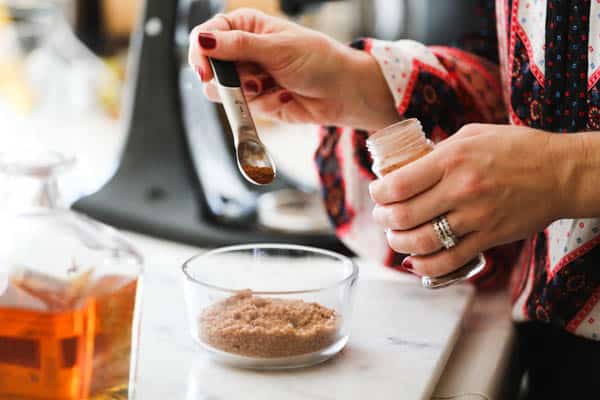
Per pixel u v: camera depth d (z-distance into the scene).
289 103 1.09
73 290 0.70
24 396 0.70
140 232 1.43
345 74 1.07
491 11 1.19
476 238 0.84
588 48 0.95
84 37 2.14
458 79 1.15
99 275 0.72
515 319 1.08
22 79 1.97
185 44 1.44
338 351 0.90
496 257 1.20
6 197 0.77
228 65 0.94
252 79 1.03
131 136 1.45
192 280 0.88
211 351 0.87
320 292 0.89
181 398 0.80
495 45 1.21
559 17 0.95
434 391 0.91
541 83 0.99
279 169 1.63
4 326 0.69
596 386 1.03
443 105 1.13
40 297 0.69
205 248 1.40
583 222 0.96
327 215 1.25
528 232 0.85
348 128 1.19
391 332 0.98
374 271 1.26
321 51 1.03
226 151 1.52
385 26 1.66
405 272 1.23
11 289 0.69
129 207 1.45
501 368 0.98
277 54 1.00
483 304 1.17
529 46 1.00
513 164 0.82
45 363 0.69
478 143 0.83
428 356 0.91
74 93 2.04
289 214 1.45
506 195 0.82
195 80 1.47
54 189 0.77
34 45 1.96
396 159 0.84
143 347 0.91
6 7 1.92
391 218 0.84
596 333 0.99
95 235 0.76
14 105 1.97
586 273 0.98
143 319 0.98
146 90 1.44
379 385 0.84
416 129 0.86
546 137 0.84
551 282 1.00
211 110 1.50
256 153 0.83
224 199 1.50
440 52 1.17
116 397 0.75
